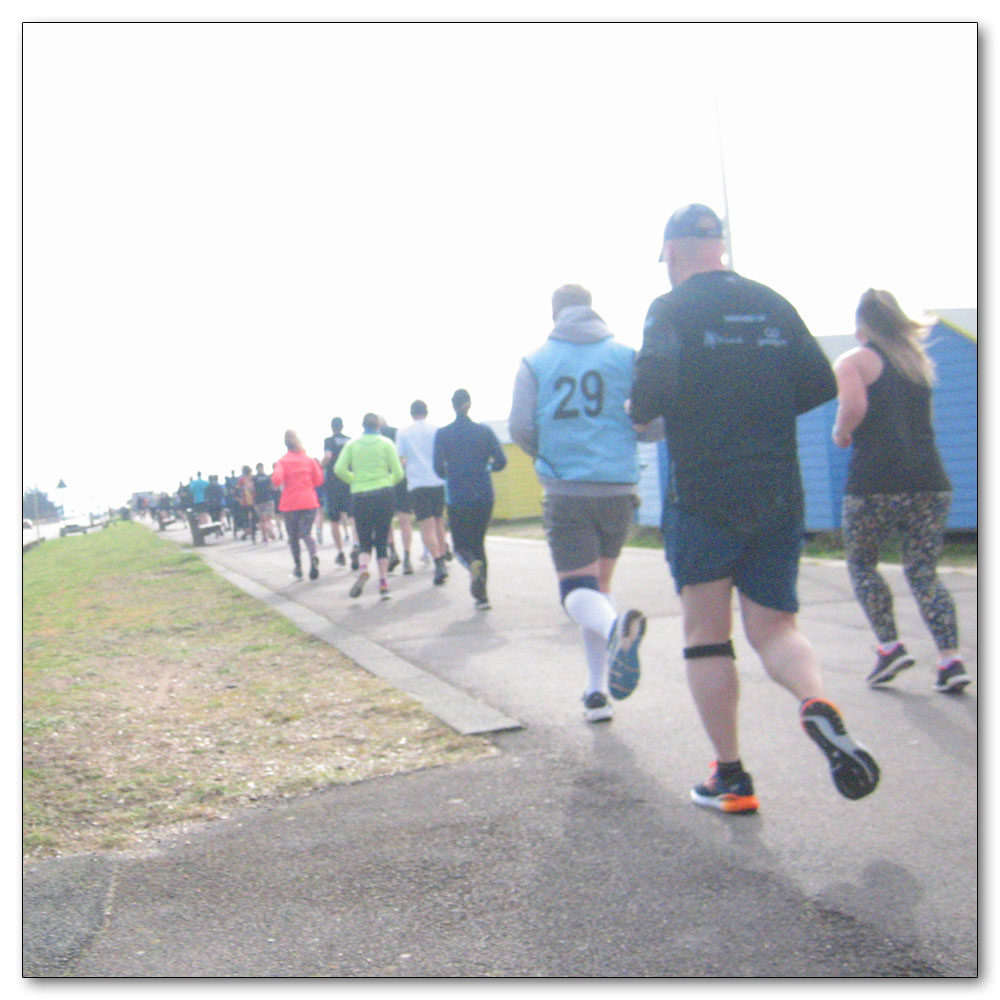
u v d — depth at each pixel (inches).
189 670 274.2
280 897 123.7
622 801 148.0
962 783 147.4
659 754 169.2
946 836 128.6
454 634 302.7
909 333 204.5
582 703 206.2
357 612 365.1
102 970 107.8
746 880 119.5
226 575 564.4
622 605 334.6
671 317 138.1
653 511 607.2
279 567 603.2
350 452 402.6
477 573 343.6
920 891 114.1
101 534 1823.3
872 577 205.5
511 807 148.7
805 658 134.0
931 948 102.7
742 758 164.1
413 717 202.7
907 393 202.2
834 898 113.7
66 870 134.6
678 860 126.2
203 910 121.3
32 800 163.5
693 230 145.0
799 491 139.1
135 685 257.4
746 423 135.8
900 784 148.3
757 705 195.2
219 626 354.9
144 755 189.0
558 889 120.5
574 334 188.4
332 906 120.5
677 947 105.7
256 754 185.9
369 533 403.5
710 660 140.1
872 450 202.7
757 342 137.6
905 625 271.9
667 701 204.1
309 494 504.4
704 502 136.3
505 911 116.1
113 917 120.3
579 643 274.5
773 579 136.7
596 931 110.0
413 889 123.5
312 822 148.8
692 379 136.8
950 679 196.5
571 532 187.5
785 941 105.4
